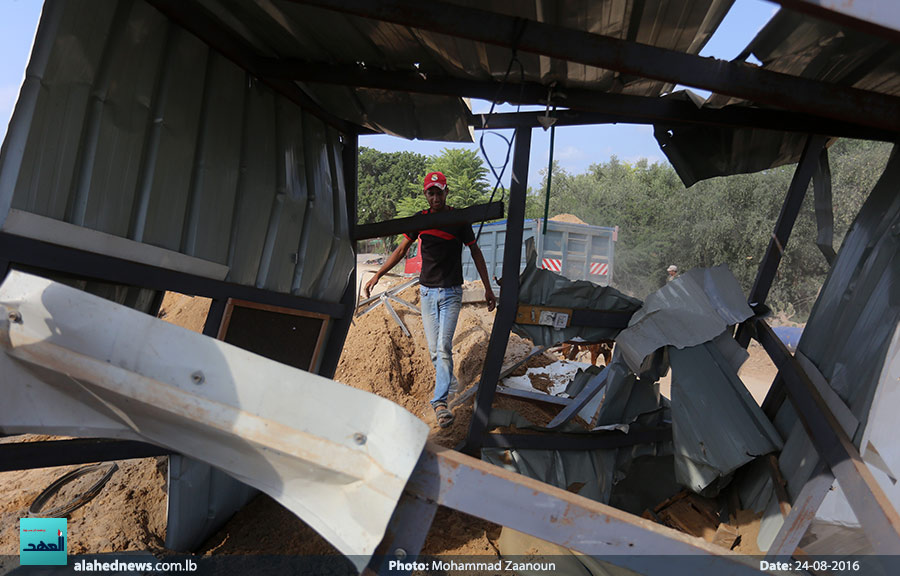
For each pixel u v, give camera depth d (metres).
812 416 2.95
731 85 2.32
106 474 3.96
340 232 4.46
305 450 1.52
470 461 1.70
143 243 2.55
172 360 1.54
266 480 1.66
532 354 6.10
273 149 3.60
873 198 3.35
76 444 2.61
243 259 3.33
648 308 3.82
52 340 1.55
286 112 3.80
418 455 1.50
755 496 3.54
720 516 3.80
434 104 4.02
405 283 8.09
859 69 2.70
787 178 16.66
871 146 14.09
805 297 15.74
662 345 3.72
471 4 2.51
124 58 2.37
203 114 2.94
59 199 2.12
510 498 1.70
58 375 1.61
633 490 4.33
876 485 2.26
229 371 1.55
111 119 2.32
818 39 2.45
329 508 1.57
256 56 3.34
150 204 2.58
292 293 3.93
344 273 4.59
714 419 3.50
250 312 3.42
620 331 3.99
